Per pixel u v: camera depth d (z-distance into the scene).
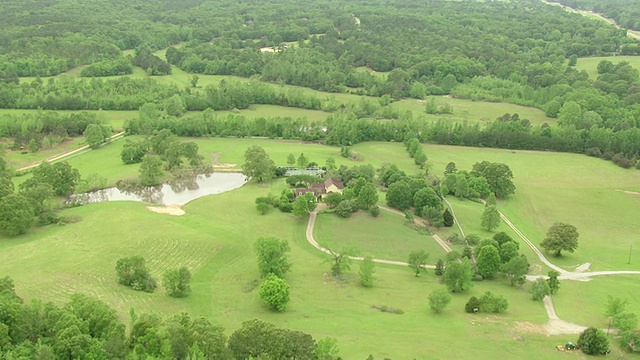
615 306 128.50
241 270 158.25
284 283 134.00
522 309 140.50
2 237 168.88
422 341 120.44
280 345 101.00
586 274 169.00
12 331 101.75
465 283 150.25
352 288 149.88
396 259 173.62
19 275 139.38
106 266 147.38
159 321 109.94
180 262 157.12
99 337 105.88
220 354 99.19
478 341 121.88
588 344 118.38
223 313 131.12
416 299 145.25
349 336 121.31
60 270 142.75
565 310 140.62
